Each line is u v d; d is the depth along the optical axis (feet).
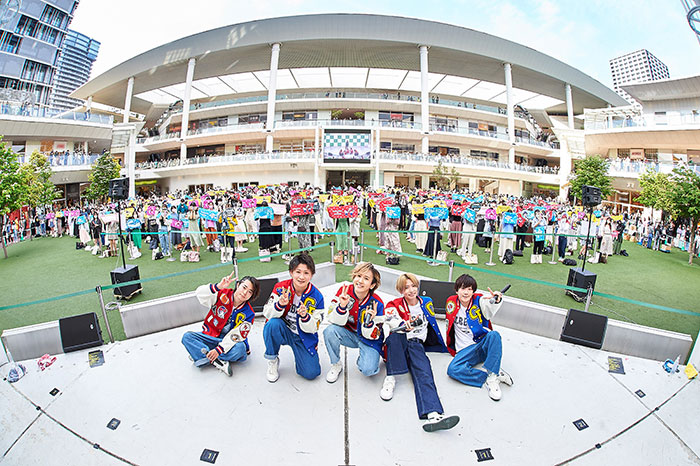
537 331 14.16
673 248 48.24
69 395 9.89
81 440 8.21
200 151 117.19
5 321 16.75
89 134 95.61
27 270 28.48
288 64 109.60
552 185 111.65
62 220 54.08
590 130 90.58
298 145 108.17
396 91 125.29
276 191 50.65
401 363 9.84
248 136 103.19
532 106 139.33
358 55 103.81
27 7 160.25
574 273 20.07
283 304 9.78
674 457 7.88
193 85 120.37
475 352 10.43
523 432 8.45
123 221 36.35
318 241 37.78
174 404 9.41
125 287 18.95
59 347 12.42
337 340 10.23
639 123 81.30
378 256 30.07
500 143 109.91
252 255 30.94
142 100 138.92
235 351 10.92
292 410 9.10
